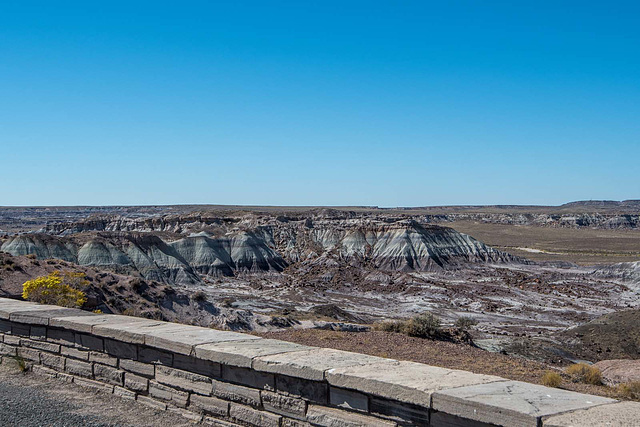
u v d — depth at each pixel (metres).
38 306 14.13
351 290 107.38
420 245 135.88
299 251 141.75
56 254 93.56
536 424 6.27
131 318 12.29
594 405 6.72
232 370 9.23
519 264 142.00
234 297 92.81
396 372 8.06
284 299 94.81
